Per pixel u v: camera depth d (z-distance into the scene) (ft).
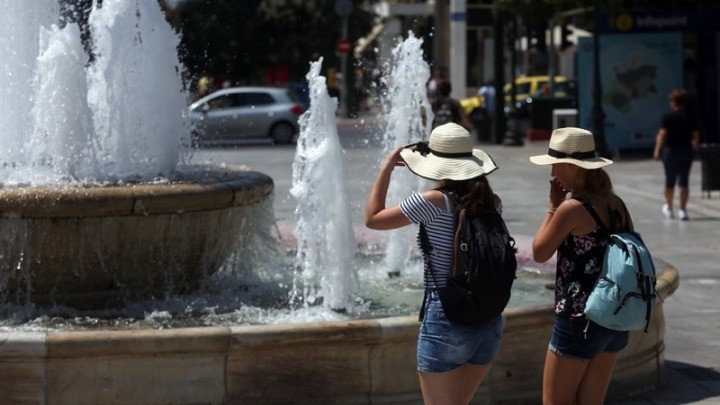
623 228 20.38
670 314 37.99
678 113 60.03
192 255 29.81
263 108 125.49
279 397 23.20
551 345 20.48
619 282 19.39
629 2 100.73
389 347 23.81
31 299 28.71
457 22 145.18
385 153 44.37
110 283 29.07
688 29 96.99
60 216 27.17
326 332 23.21
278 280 34.55
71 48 30.14
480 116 121.70
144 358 22.62
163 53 32.04
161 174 31.48
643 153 100.83
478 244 18.35
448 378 18.80
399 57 43.70
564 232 19.93
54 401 22.44
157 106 31.96
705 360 31.63
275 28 182.50
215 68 169.48
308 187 30.63
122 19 31.40
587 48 99.19
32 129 31.71
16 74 32.19
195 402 22.84
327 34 188.14
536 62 170.19
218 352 22.77
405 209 18.72
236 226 30.86
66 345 22.22
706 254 49.67
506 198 70.33
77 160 30.42
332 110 30.63
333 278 30.42
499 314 19.03
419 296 33.19
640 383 27.96
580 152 20.31
